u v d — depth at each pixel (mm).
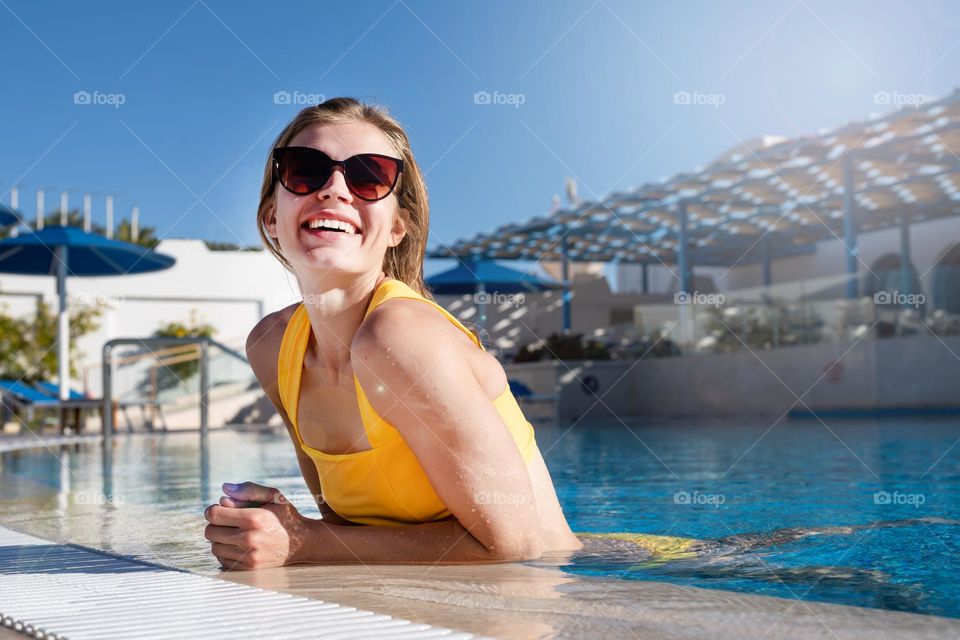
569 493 3578
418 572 1561
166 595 1285
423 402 1562
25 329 16453
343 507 1846
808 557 1843
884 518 2559
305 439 1828
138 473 5047
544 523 1883
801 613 1138
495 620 1117
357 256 1656
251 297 18125
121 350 13648
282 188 1662
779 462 5027
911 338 12516
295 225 1654
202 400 8273
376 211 1670
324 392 1767
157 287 17594
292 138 1753
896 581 1534
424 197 1893
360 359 1600
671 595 1287
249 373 13445
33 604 1227
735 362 14414
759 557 1842
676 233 18531
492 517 1624
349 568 1625
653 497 3367
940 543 2045
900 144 13133
